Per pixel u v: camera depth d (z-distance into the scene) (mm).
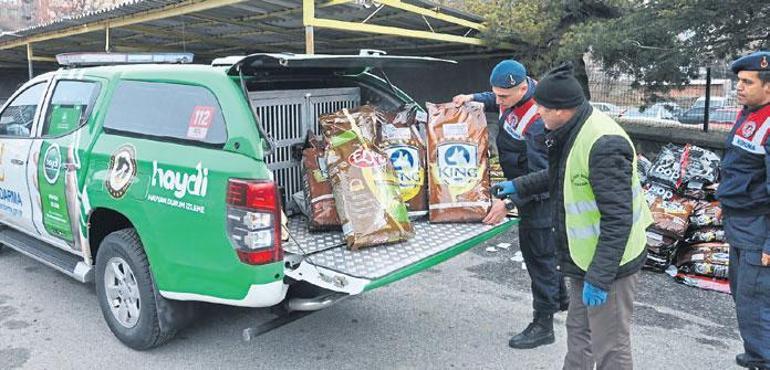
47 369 3457
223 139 3080
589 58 8406
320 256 3354
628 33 7230
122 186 3480
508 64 3494
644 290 4797
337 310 4371
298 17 8758
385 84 4414
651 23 7141
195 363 3551
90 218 3812
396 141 4066
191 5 7898
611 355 2693
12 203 4680
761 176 2994
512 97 3525
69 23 9812
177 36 11375
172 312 3510
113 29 10305
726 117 7797
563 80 2598
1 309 4328
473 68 11719
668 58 7176
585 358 2871
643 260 2662
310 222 3729
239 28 10172
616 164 2469
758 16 6562
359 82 4508
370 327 4082
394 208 3621
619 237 2451
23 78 18328
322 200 3742
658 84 7789
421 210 4102
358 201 3525
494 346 3789
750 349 3129
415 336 3936
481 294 4688
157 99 3506
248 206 2891
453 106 4148
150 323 3494
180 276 3240
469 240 3670
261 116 3799
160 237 3291
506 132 3746
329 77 4312
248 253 2898
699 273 4910
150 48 13523
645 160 5840
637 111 8539
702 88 7922
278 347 3777
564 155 2656
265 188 2914
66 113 4133
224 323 4133
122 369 3465
